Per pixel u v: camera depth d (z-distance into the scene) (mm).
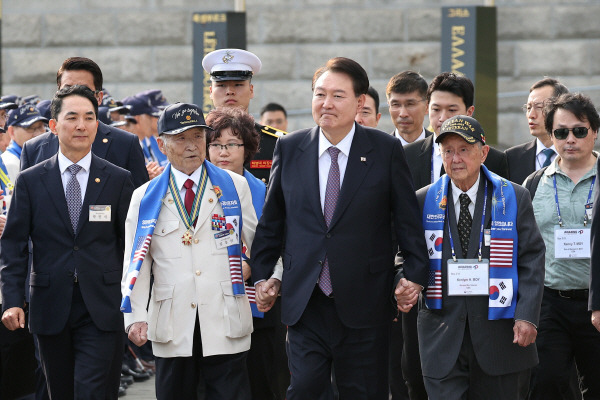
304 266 13164
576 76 35906
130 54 36750
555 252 15562
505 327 13297
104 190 15125
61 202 15008
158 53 36688
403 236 13297
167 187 13922
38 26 36969
